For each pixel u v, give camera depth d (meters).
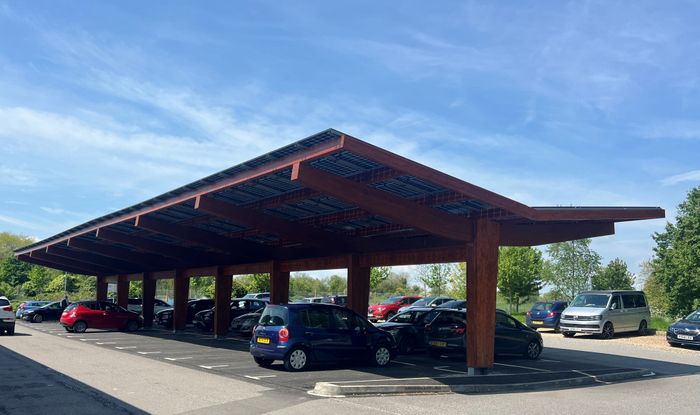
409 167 11.70
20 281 69.75
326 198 15.35
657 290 38.69
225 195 16.81
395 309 33.53
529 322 30.06
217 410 9.32
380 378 12.85
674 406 10.48
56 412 9.14
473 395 11.35
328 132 10.92
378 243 17.98
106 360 16.06
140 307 37.97
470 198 12.89
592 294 26.28
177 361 16.03
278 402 10.02
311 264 20.69
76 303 27.91
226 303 25.52
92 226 24.78
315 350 14.22
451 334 16.38
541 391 12.08
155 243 25.67
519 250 40.78
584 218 13.91
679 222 30.23
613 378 13.98
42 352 17.94
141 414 9.03
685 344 21.70
